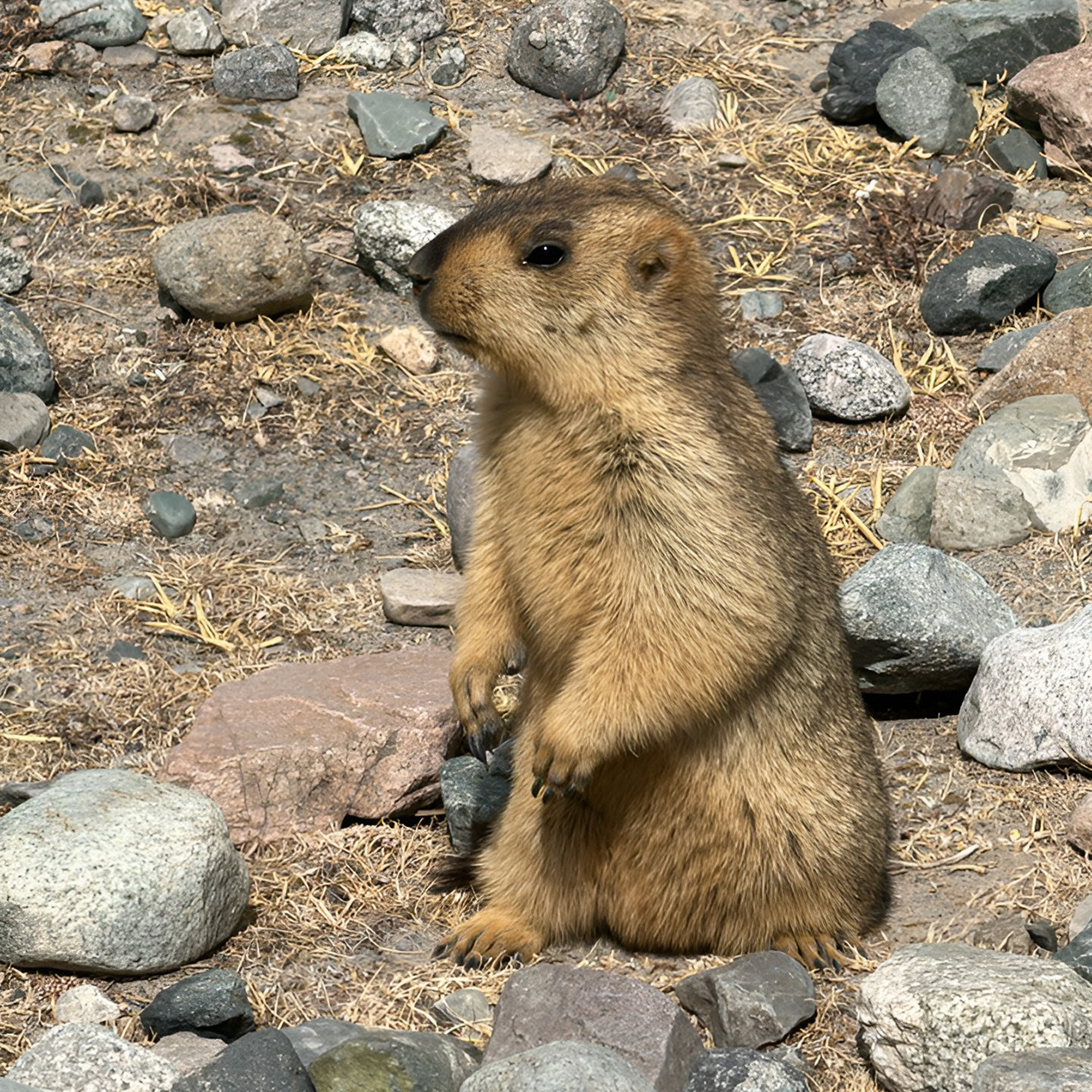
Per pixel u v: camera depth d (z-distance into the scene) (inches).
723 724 337.1
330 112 689.0
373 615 477.4
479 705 360.2
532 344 327.0
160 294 599.2
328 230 632.4
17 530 500.1
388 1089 287.6
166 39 725.9
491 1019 327.3
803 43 736.3
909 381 562.3
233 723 398.9
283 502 522.0
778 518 338.3
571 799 348.2
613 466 327.3
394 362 579.2
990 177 632.4
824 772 349.4
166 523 502.9
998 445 503.5
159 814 346.0
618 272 326.3
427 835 394.9
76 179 651.5
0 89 697.0
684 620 326.0
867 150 668.7
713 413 334.0
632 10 750.5
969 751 413.7
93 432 542.0
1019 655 407.8
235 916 352.8
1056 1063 266.1
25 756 411.8
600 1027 298.8
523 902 359.6
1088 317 529.7
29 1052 289.9
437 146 671.8
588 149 671.8
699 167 663.1
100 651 453.7
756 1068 289.7
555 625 342.3
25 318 561.9
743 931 353.4
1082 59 658.2
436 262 331.0
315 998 335.0
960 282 577.9
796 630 339.3
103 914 329.1
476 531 362.9
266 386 564.7
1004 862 376.2
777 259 618.2
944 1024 288.2
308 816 389.7
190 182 644.7
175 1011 315.9
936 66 668.1
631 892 352.2
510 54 711.1
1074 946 329.7
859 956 347.9
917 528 497.4
